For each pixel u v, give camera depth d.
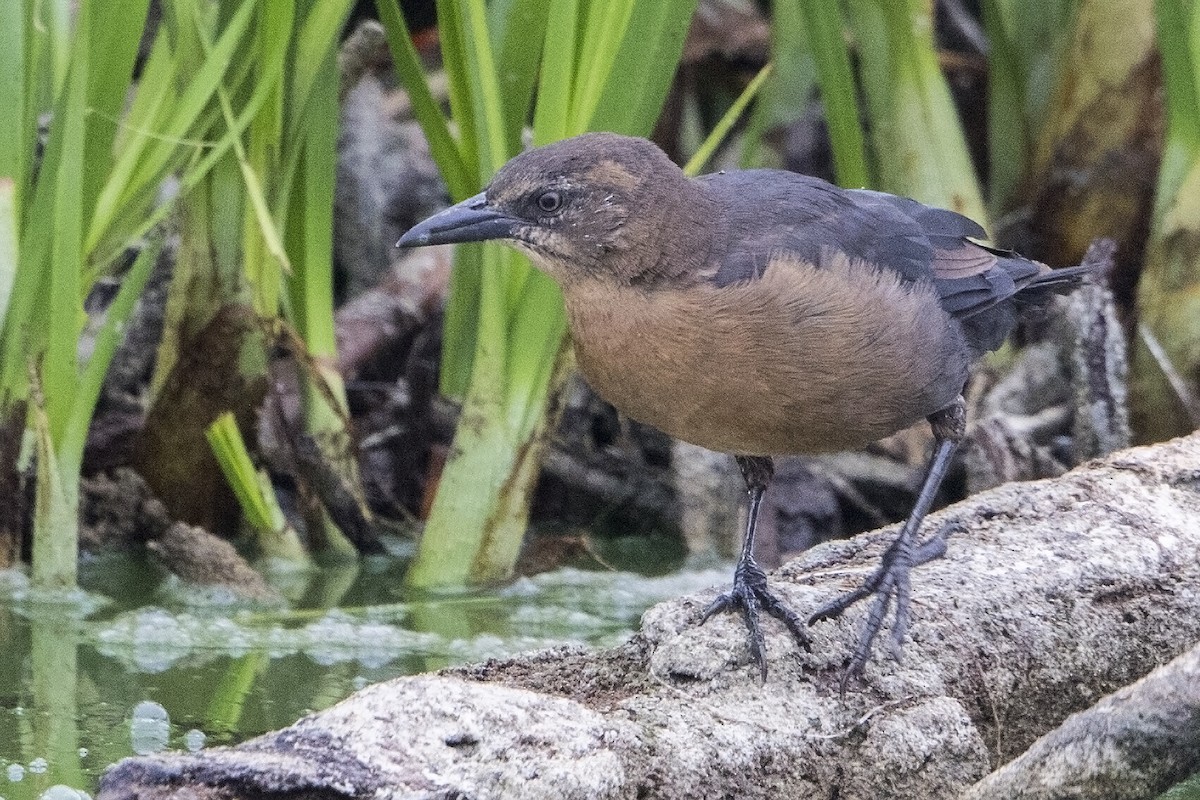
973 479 11.80
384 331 12.99
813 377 7.87
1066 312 12.20
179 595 10.65
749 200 8.20
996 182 13.61
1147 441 12.05
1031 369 12.55
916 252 8.50
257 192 10.03
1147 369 11.99
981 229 9.07
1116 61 12.55
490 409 10.87
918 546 8.33
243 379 11.32
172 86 10.65
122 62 10.32
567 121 10.38
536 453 10.99
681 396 8.02
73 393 10.43
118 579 11.00
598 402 13.06
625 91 10.16
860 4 12.74
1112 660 8.02
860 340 7.88
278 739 6.11
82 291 10.55
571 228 7.97
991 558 8.23
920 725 7.11
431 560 11.00
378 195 13.91
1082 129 12.74
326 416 11.62
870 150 14.34
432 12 15.03
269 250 11.11
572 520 12.66
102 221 10.54
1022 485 8.98
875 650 7.47
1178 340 11.89
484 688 6.46
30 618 10.12
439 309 13.20
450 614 10.39
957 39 15.24
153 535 11.69
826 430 8.11
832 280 7.87
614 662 7.42
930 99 12.60
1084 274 9.30
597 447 13.05
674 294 7.87
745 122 15.00
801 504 12.19
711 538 12.02
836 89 11.73
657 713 6.88
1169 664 6.46
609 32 10.27
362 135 14.00
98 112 10.27
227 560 10.76
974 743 7.18
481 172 10.41
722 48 14.83
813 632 7.49
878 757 7.06
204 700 8.75
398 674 9.26
